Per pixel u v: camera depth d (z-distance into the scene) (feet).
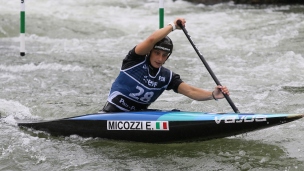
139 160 59.36
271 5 185.68
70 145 64.34
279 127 69.41
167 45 60.80
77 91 90.79
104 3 187.73
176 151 61.87
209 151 61.77
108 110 65.92
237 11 173.47
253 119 58.54
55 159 59.93
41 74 102.27
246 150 61.82
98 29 147.64
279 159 59.00
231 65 106.63
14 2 179.32
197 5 186.19
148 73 62.69
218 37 133.59
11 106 80.89
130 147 63.26
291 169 56.18
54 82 96.68
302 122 71.20
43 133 68.90
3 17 153.28
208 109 78.54
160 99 84.74
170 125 61.82
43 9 171.42
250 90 88.22
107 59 115.34
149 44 60.39
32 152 62.03
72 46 130.21
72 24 151.74
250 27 145.38
